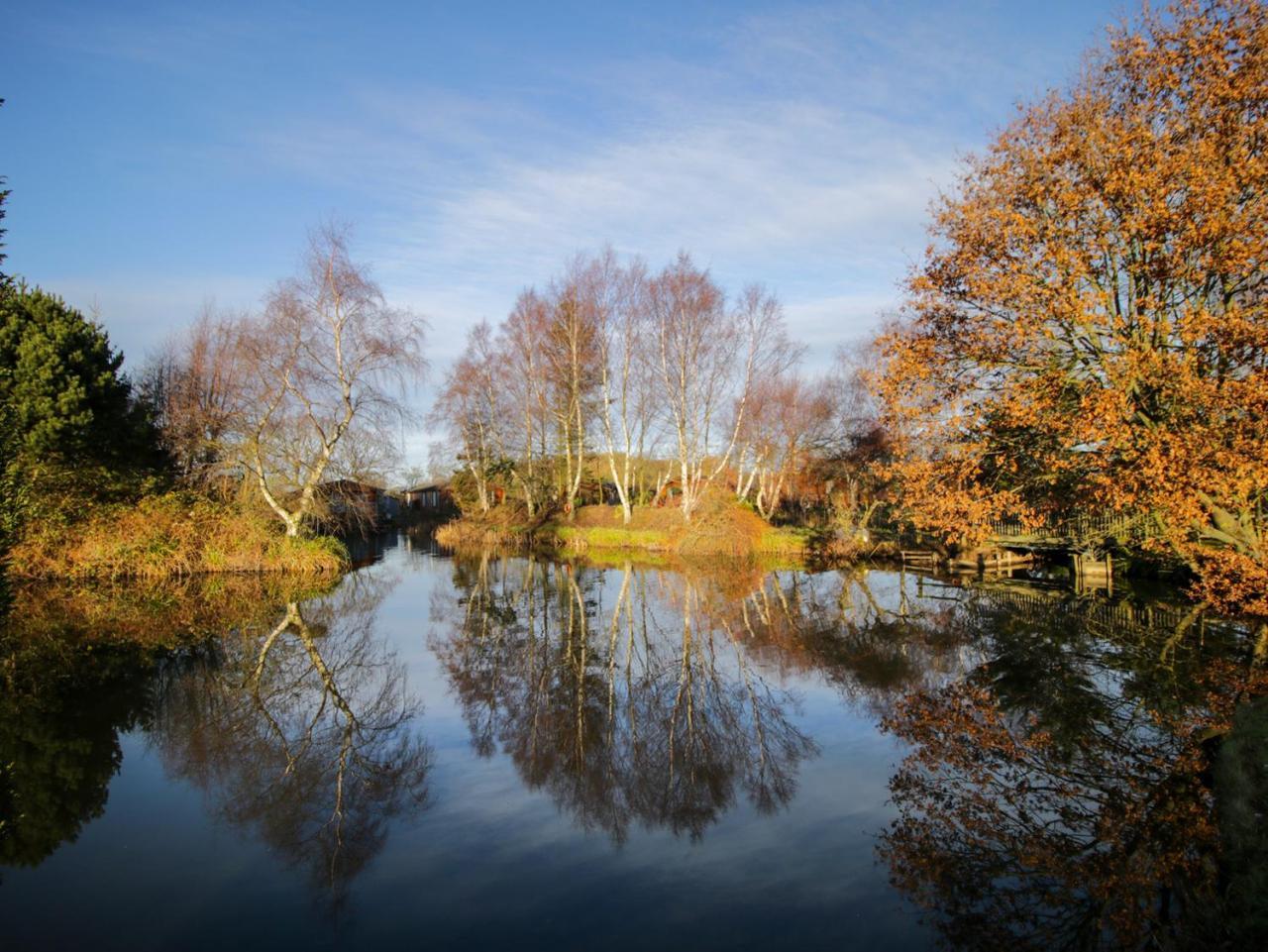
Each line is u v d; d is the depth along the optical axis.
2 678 14.96
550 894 7.02
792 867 7.51
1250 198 13.24
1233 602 16.44
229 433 30.75
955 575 29.33
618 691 14.35
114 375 29.69
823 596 25.14
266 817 8.79
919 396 16.70
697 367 40.19
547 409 45.03
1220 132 13.52
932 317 16.88
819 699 13.49
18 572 25.55
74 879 7.31
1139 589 22.08
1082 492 15.69
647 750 11.05
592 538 41.84
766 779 9.88
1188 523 13.70
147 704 13.27
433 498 79.56
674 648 18.08
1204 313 12.66
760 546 37.09
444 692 14.26
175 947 6.13
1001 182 15.85
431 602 24.66
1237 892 6.51
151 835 8.28
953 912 6.57
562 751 11.06
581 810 8.97
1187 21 14.02
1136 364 12.96
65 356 27.89
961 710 12.41
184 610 22.52
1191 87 13.95
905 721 12.02
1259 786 8.16
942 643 17.53
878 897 6.89
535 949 6.09
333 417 30.42
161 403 36.19
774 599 24.81
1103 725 11.27
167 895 7.01
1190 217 13.09
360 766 10.45
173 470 33.03
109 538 26.58
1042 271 14.88
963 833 8.16
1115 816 8.38
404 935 6.30
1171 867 7.22
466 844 8.09
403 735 11.79
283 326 29.08
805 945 6.11
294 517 30.34
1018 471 16.17
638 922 6.49
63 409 26.28
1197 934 6.09
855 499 37.91
